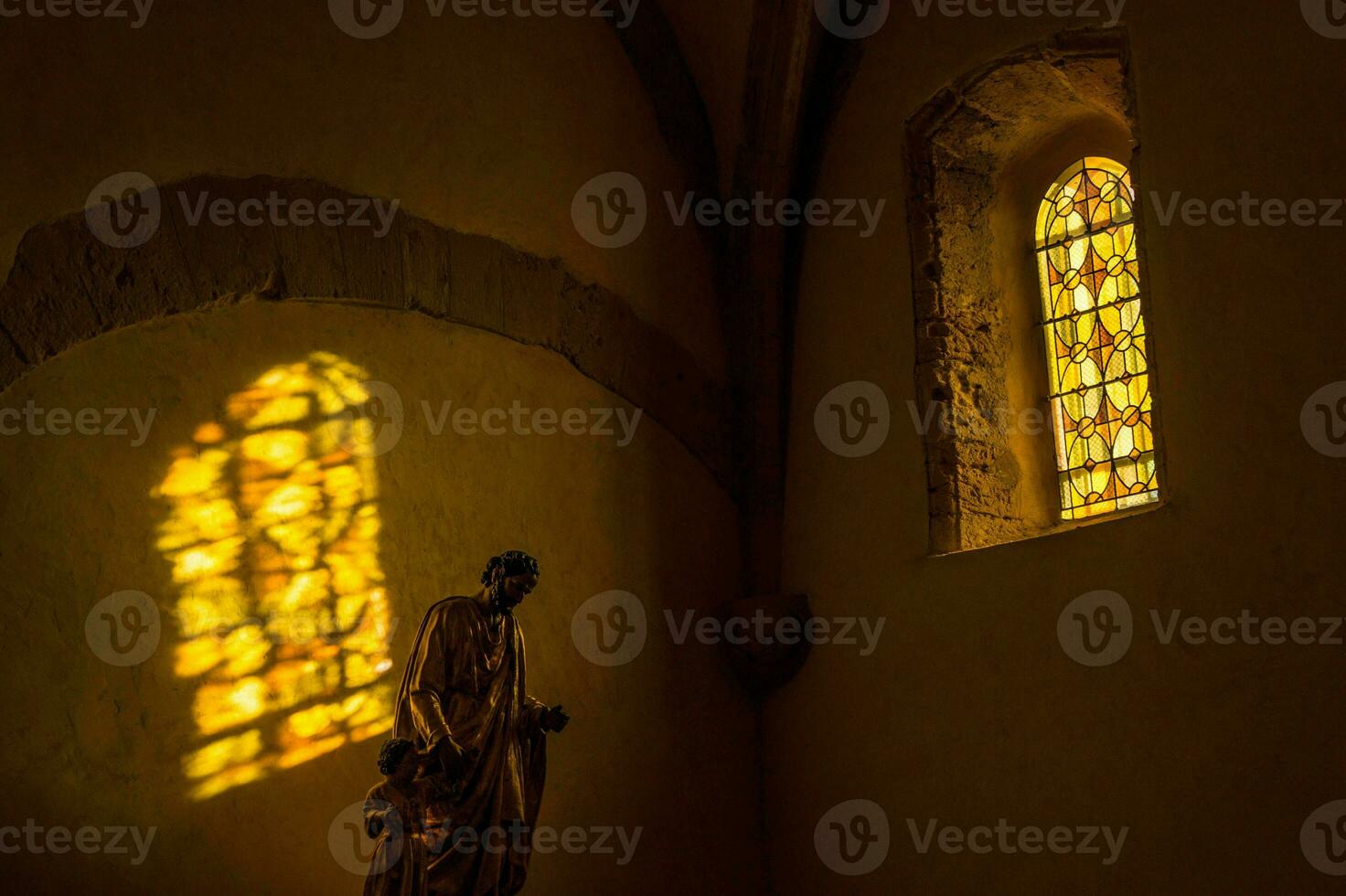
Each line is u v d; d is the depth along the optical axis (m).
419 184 8.43
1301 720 6.54
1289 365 6.79
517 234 8.82
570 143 9.23
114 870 6.55
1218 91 7.25
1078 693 7.54
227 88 7.74
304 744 7.29
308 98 8.05
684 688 9.02
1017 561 7.98
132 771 6.71
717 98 9.82
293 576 7.45
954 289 8.89
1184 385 7.23
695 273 9.71
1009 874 7.70
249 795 7.04
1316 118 6.82
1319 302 6.71
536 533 8.50
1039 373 8.86
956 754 8.10
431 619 6.71
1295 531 6.68
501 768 6.62
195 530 7.18
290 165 7.90
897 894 8.27
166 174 7.42
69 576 6.75
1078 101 8.63
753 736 9.30
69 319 6.98
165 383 7.23
